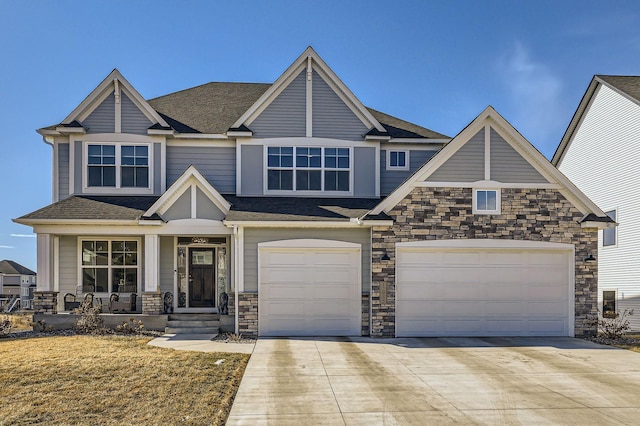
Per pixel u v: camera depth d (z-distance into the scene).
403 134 18.23
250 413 7.57
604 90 22.08
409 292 14.57
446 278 14.67
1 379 8.87
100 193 16.84
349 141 17.36
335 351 12.17
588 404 8.11
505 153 14.80
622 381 9.49
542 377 9.76
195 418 7.24
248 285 14.67
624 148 20.64
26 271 65.81
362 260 14.88
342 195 17.28
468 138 14.74
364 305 14.79
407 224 14.54
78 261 16.75
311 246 14.77
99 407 7.59
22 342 12.42
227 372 9.73
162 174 17.02
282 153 17.22
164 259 16.75
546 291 14.89
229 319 15.05
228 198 16.77
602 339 14.26
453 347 12.84
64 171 17.03
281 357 11.38
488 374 9.95
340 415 7.51
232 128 16.86
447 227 14.62
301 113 17.27
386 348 12.64
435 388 8.93
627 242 20.30
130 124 17.03
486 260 14.79
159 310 15.25
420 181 14.59
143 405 7.73
